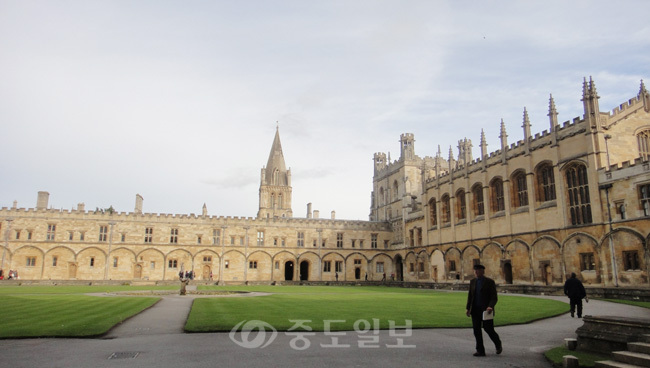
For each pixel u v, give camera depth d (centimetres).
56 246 6800
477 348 1165
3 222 6688
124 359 1083
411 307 2373
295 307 2305
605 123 4134
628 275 3662
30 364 1023
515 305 2595
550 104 4644
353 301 2802
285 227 7850
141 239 7156
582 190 4212
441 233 6469
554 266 4422
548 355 1135
